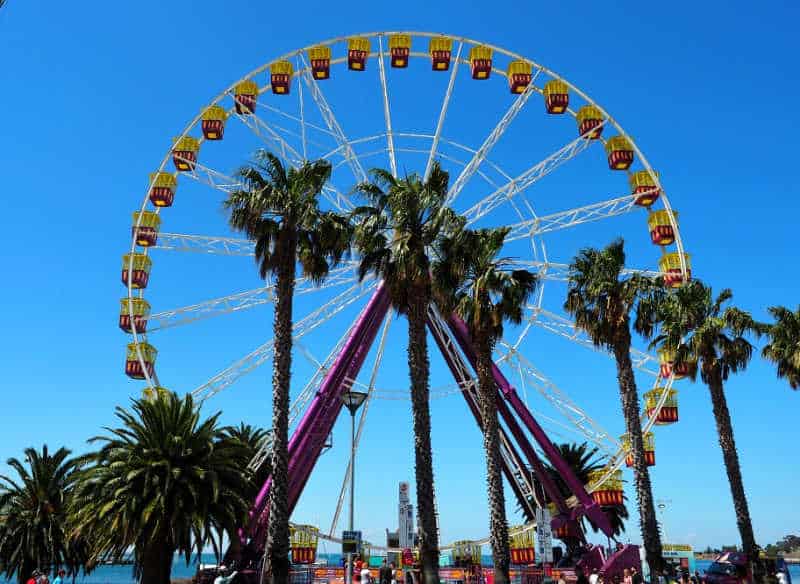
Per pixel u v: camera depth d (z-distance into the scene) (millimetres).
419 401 30016
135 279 50469
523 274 34438
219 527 35312
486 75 55531
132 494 33688
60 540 49406
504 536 30719
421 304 31562
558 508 48938
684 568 43656
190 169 53438
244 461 40000
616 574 40938
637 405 35188
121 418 35688
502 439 49594
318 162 32844
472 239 33594
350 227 33438
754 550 36344
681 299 40625
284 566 27438
